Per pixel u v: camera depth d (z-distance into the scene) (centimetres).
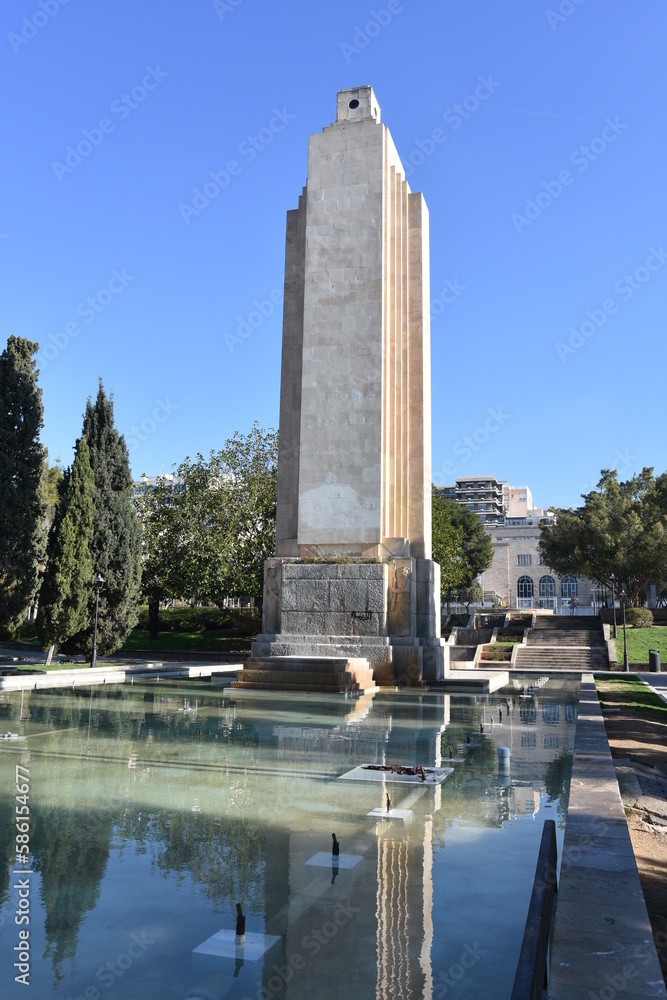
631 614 5078
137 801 699
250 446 4447
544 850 455
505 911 444
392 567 2512
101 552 2956
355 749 1029
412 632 2509
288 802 702
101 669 2581
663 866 593
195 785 773
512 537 9381
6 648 4475
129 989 347
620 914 426
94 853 545
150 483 4891
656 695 2164
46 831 597
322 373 2681
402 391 2789
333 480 2625
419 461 2767
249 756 956
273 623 2583
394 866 521
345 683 2048
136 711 1481
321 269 2731
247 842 573
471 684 2322
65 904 449
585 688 2294
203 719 1360
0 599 2559
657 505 5853
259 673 2105
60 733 1149
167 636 4862
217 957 382
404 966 374
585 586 8988
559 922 415
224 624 5147
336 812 666
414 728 1278
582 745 1064
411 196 2909
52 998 336
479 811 673
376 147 2748
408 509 2742
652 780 895
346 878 496
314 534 2614
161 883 485
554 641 4697
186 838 583
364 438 2619
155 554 4403
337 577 2488
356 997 342
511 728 1292
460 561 5531
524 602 9156
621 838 573
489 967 373
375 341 2652
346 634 2452
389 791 755
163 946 394
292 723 1324
